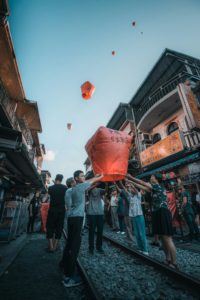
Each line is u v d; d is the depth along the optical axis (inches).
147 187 150.7
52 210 204.4
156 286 116.0
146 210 298.0
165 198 147.7
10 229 247.9
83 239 294.5
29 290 111.0
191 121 356.5
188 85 419.8
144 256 161.6
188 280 111.8
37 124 580.4
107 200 494.6
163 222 139.9
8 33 270.4
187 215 238.8
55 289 112.8
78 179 147.3
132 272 140.2
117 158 131.3
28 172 377.1
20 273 138.9
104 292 109.3
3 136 194.2
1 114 282.5
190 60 518.3
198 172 358.3
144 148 567.8
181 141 396.5
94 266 156.3
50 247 203.8
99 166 133.5
